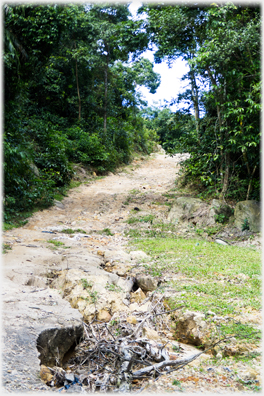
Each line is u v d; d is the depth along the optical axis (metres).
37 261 5.96
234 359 3.25
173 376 2.98
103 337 3.94
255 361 3.15
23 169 11.42
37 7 11.23
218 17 9.79
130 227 9.91
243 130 9.77
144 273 5.86
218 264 6.30
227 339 3.54
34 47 11.98
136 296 5.19
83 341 3.85
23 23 11.22
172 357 3.40
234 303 4.45
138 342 3.64
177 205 10.53
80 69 20.66
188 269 5.94
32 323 3.49
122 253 6.93
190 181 13.61
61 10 11.91
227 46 9.24
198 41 11.04
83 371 3.33
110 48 20.42
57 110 20.55
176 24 10.48
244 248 7.95
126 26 11.34
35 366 2.83
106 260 6.57
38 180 11.74
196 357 3.38
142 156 25.25
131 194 13.39
